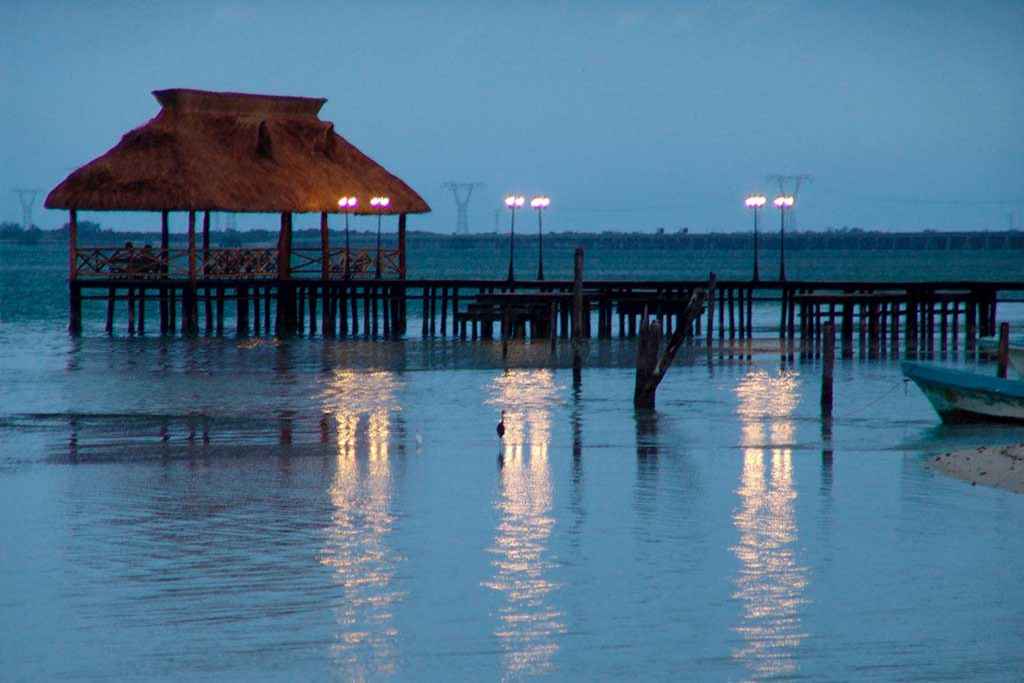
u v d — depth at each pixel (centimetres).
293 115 14138
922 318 12712
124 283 12950
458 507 4672
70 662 3041
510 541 4131
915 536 4212
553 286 12900
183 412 7619
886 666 3016
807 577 3719
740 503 4750
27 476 5356
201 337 13062
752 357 11106
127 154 12975
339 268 13800
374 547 4050
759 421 7212
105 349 11806
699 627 3275
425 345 12125
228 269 13175
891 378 9462
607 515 4531
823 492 4959
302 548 4038
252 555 3938
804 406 7862
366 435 6681
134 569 3788
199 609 3397
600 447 6234
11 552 3978
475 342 12444
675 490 5012
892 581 3675
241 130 13500
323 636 3209
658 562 3872
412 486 5112
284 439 6544
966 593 3569
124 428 6956
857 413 7544
